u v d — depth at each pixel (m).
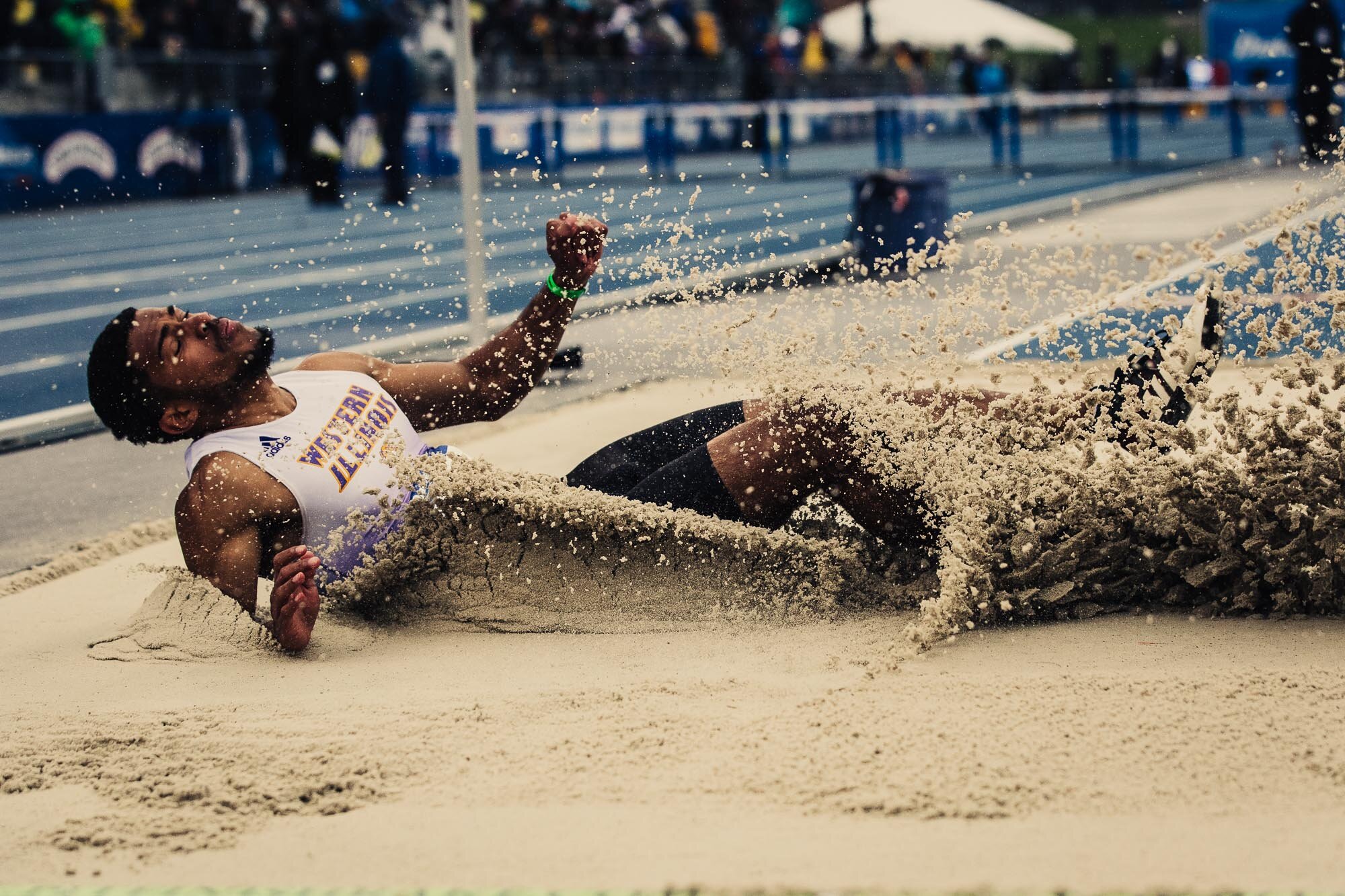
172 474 5.20
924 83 41.22
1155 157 23.97
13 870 1.91
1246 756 2.02
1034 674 2.40
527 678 2.62
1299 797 1.89
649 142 23.89
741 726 2.24
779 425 2.85
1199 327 2.79
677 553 2.93
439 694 2.51
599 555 2.94
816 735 2.17
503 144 24.83
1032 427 2.80
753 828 1.89
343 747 2.25
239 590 2.89
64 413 6.23
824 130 34.25
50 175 18.92
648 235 9.36
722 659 2.66
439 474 2.94
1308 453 2.67
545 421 5.58
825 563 2.91
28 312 10.21
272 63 19.22
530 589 2.96
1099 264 8.45
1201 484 2.71
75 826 2.03
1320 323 5.48
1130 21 55.09
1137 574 2.76
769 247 11.55
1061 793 1.94
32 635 3.19
